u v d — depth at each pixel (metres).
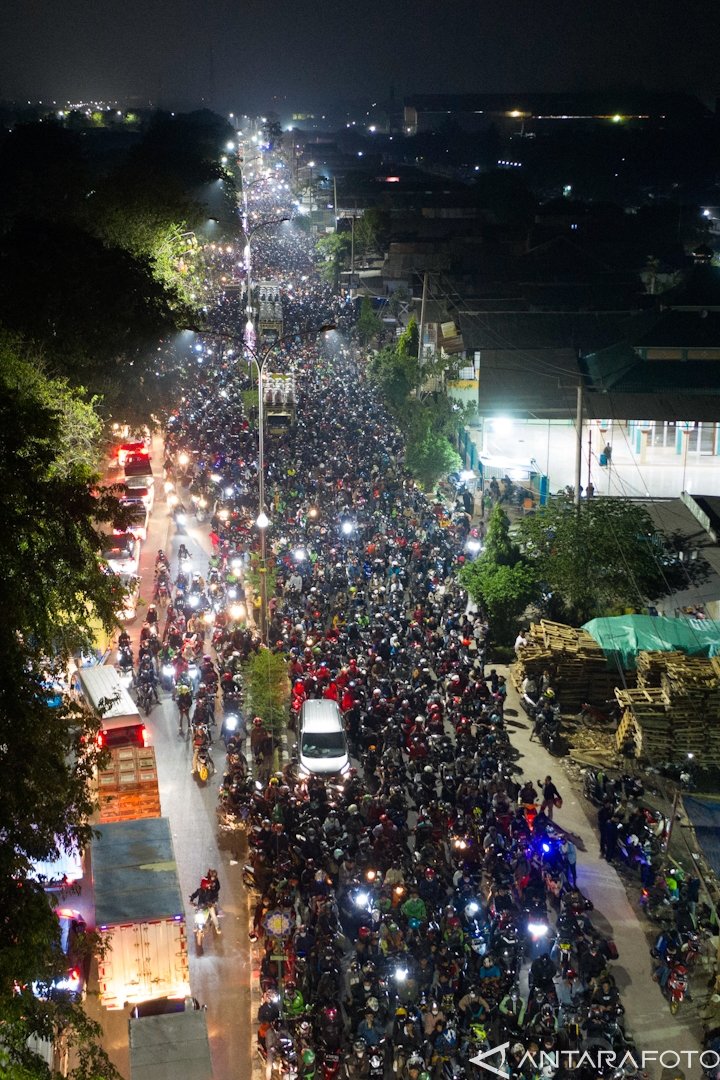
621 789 32.44
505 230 141.00
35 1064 16.80
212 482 59.44
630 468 64.62
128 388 60.59
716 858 27.23
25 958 16.69
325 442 66.62
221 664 39.12
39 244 57.44
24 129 123.88
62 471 38.81
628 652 38.62
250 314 87.69
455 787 30.80
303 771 33.06
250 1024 24.45
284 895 26.44
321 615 42.88
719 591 43.84
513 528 54.06
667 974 24.78
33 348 50.75
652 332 71.69
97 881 25.39
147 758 31.66
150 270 64.81
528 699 38.09
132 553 49.69
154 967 24.39
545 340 82.25
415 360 74.06
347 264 127.94
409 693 35.19
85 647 22.58
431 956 24.81
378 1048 22.25
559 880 27.70
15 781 17.41
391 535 51.34
